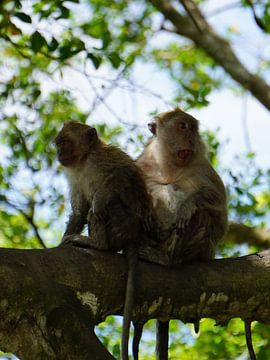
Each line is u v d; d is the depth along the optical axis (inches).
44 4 585.9
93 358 292.8
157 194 459.2
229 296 371.2
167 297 360.8
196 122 486.3
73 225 453.7
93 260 342.0
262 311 380.2
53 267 323.6
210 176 460.4
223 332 607.5
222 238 456.4
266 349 576.7
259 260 382.9
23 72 703.7
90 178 439.8
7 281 298.0
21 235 700.7
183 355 606.2
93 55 579.8
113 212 414.3
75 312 308.7
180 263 379.9
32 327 300.2
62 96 707.4
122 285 348.5
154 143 486.3
